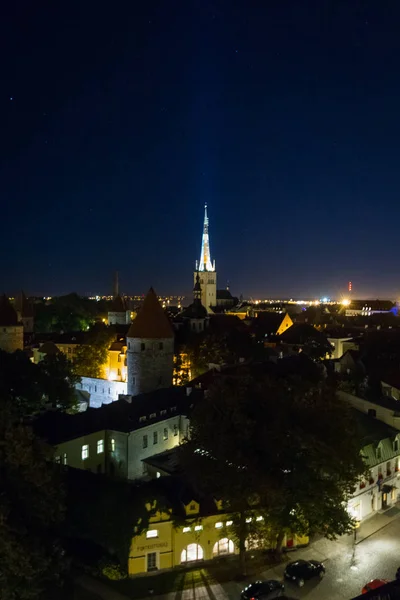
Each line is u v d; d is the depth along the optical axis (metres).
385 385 79.75
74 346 137.75
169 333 99.25
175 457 63.69
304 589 45.78
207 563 49.94
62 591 44.97
